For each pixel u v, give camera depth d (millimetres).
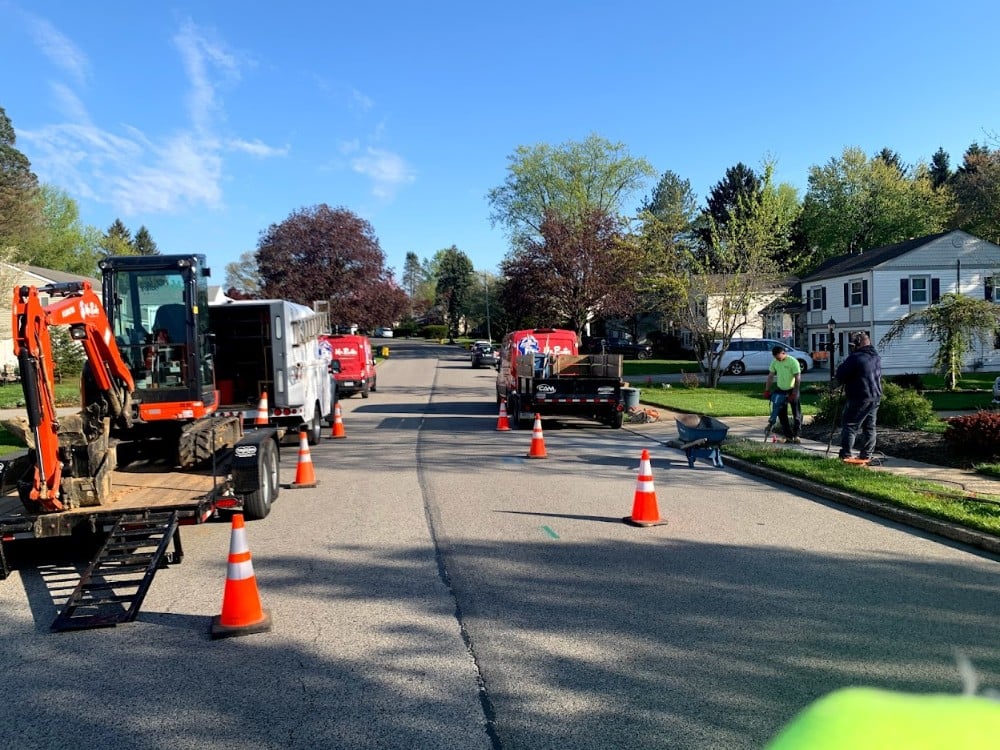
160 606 5668
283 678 4344
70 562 7031
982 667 4320
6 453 13586
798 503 8961
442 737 3650
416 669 4426
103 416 7234
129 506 6688
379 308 45719
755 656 4527
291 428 13875
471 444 14773
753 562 6512
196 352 8750
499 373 22219
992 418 10438
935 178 69500
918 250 37312
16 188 48625
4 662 4691
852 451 11430
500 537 7469
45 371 6348
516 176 54125
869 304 37844
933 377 29734
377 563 6633
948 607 5348
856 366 10602
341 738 3660
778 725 3682
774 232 26109
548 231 36281
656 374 36375
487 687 4176
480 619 5219
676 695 4035
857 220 57781
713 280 26953
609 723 3752
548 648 4699
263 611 5336
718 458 11617
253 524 8242
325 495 9836
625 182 53094
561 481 10555
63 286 7059
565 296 35656
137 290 8844
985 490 8766
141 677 4414
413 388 31828
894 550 6859
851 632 4891
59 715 3967
